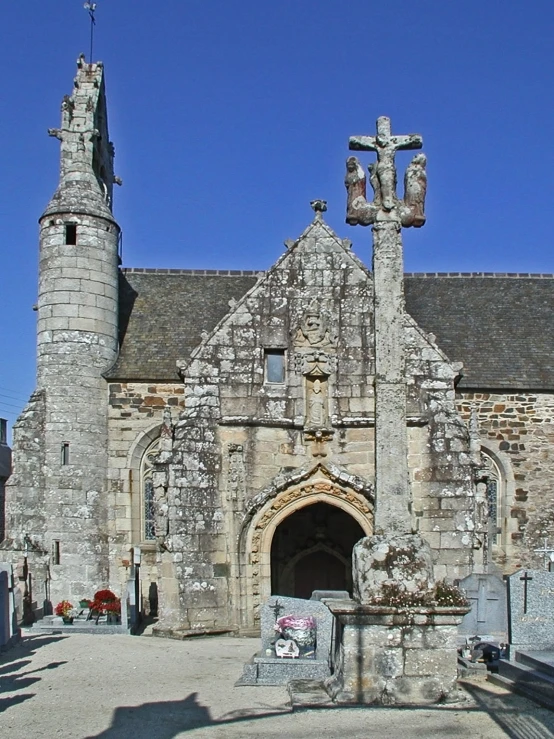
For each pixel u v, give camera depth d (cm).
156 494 1925
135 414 2267
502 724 945
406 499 1116
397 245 1178
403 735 902
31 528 2139
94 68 2497
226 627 1875
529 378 2333
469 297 2594
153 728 980
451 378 2009
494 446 2308
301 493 1948
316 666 1260
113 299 2338
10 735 957
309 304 2042
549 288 2638
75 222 2305
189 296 2533
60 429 2202
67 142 2411
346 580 2222
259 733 938
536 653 1173
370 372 2012
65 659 1498
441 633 1056
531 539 2281
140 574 2206
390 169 1194
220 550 1914
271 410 1981
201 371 1988
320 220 2095
